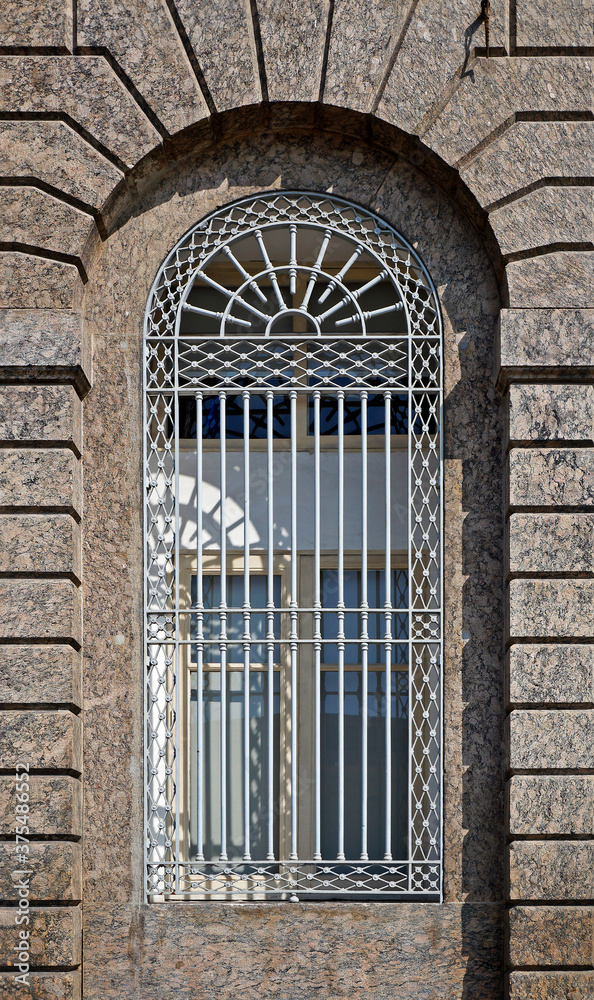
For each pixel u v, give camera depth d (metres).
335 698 6.09
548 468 5.56
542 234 5.72
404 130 5.78
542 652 5.46
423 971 5.39
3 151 5.76
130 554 5.75
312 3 5.86
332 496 6.27
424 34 5.85
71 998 5.26
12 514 5.57
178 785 5.61
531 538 5.52
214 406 6.47
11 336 5.60
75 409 5.71
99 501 5.79
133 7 5.85
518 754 5.39
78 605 5.65
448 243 5.95
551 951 5.25
